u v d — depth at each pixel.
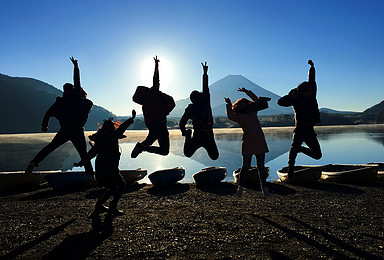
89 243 4.50
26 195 8.91
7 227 5.45
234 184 10.44
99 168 5.92
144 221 5.61
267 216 5.90
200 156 35.09
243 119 6.01
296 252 4.05
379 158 29.56
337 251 4.05
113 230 5.09
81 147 6.90
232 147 45.97
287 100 6.78
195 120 5.93
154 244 4.43
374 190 8.59
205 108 5.89
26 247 4.41
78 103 6.81
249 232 4.91
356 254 3.94
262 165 5.98
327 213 6.08
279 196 8.04
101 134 5.86
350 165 11.81
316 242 4.40
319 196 7.91
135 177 10.62
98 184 6.06
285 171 11.58
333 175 10.36
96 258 3.97
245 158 6.00
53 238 4.75
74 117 6.75
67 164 31.17
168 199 7.83
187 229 5.11
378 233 4.76
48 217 6.11
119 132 5.91
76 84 6.86
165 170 10.20
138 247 4.32
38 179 10.41
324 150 38.06
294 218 5.73
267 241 4.50
